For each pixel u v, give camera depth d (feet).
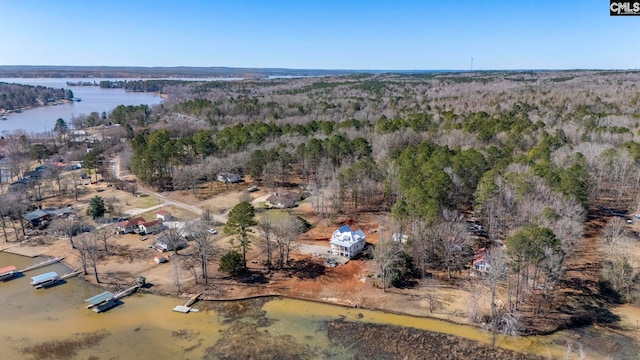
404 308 194.29
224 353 168.25
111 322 188.55
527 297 193.98
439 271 221.87
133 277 225.15
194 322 188.75
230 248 256.93
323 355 166.20
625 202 301.63
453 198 279.08
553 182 249.14
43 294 211.41
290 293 210.18
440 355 164.25
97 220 296.51
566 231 209.97
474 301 185.26
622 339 168.25
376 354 166.20
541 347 165.99
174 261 233.55
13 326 185.57
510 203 251.39
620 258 204.33
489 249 228.43
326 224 290.76
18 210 284.00
